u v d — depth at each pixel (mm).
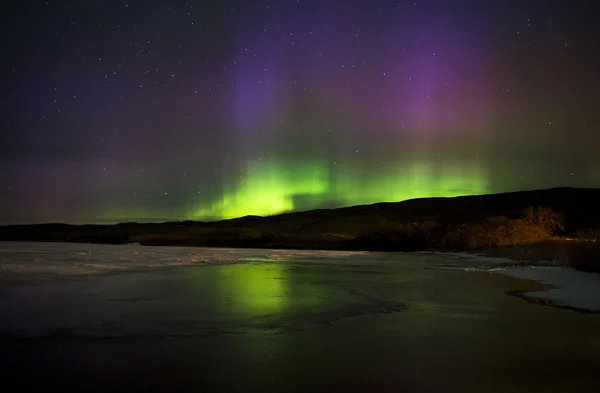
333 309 9531
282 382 5129
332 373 5430
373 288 12805
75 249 31172
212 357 6094
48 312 9086
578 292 12000
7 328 7727
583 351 6363
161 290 12234
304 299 10828
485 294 11664
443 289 12578
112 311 9219
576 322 8305
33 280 14141
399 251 33375
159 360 5961
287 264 21062
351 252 31953
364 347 6586
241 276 15758
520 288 12781
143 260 22375
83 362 5867
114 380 5195
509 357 6059
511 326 7934
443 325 8062
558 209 52594
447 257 26328
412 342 6875
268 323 8188
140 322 8227
